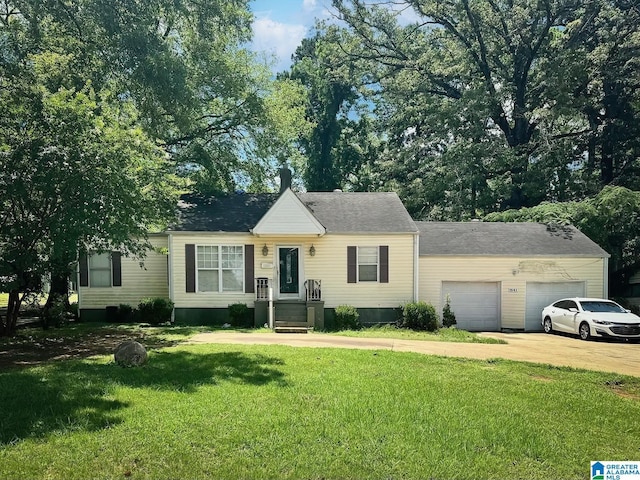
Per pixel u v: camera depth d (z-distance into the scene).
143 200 11.77
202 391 6.92
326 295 17.75
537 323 18.88
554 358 11.39
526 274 18.81
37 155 9.84
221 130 23.05
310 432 5.41
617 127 27.77
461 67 31.34
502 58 32.66
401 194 32.47
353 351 10.69
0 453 4.72
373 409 6.26
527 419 6.20
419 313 16.67
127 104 14.05
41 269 11.67
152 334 13.99
